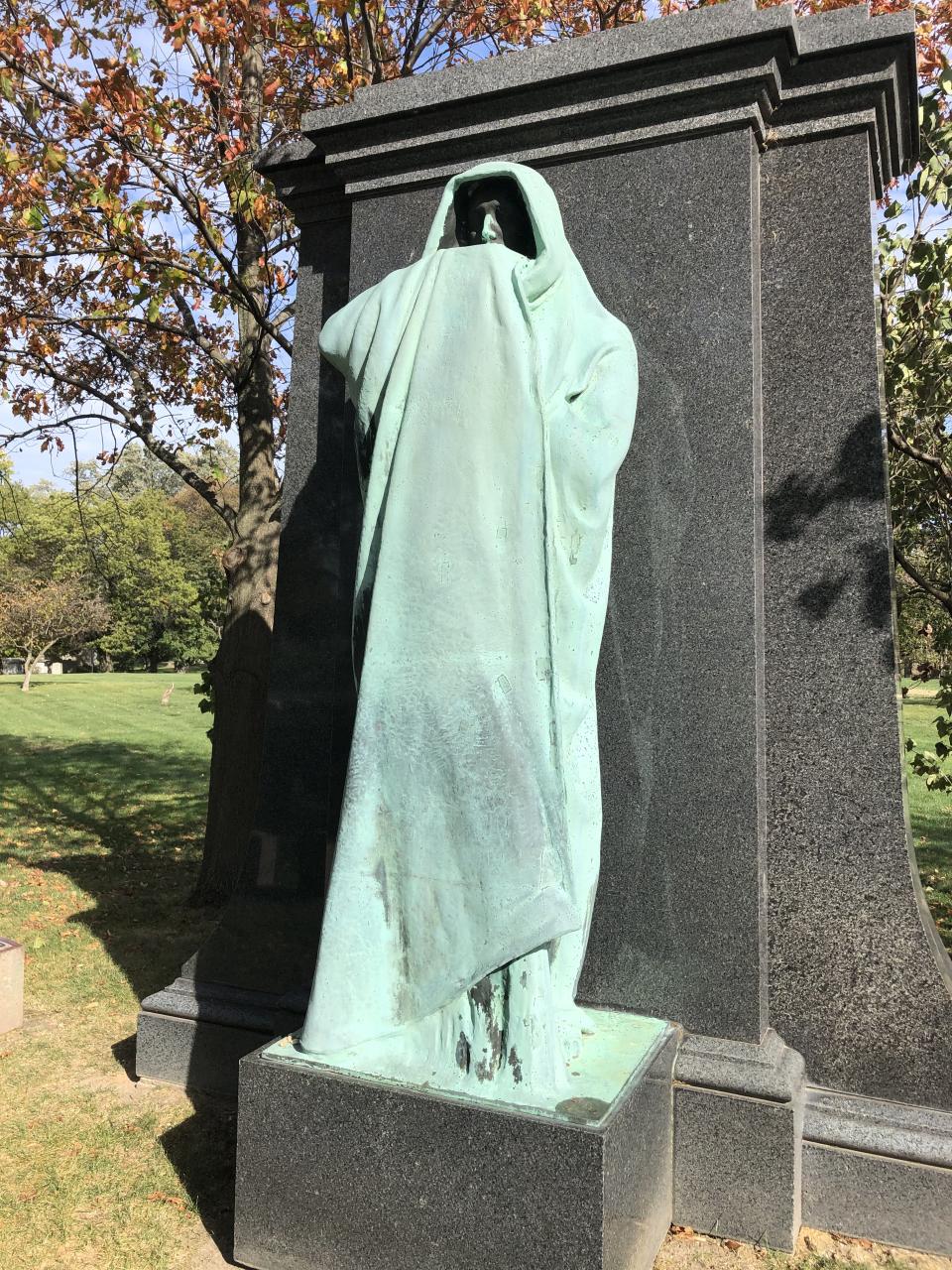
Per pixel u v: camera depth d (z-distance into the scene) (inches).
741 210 141.5
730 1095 126.8
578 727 122.8
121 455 367.9
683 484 142.5
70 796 492.7
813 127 143.3
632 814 141.8
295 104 316.8
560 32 350.0
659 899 139.5
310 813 172.1
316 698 173.8
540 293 114.1
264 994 169.2
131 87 259.3
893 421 228.2
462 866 107.3
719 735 138.2
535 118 151.7
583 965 142.7
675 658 141.3
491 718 106.3
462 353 110.6
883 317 217.5
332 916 112.4
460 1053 107.3
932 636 271.9
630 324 147.1
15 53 268.7
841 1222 127.7
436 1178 103.0
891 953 133.7
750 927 134.3
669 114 145.3
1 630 1357.0
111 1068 174.4
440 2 321.1
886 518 137.7
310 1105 109.1
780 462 143.4
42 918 274.2
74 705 1048.8
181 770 592.7
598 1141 96.5
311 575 176.4
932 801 472.7
